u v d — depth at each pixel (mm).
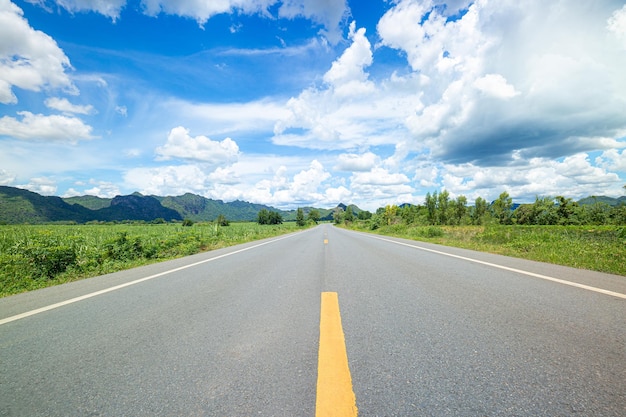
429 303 3410
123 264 7754
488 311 3074
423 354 2105
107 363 2117
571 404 1496
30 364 2131
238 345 2363
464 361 1988
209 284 4797
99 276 6238
